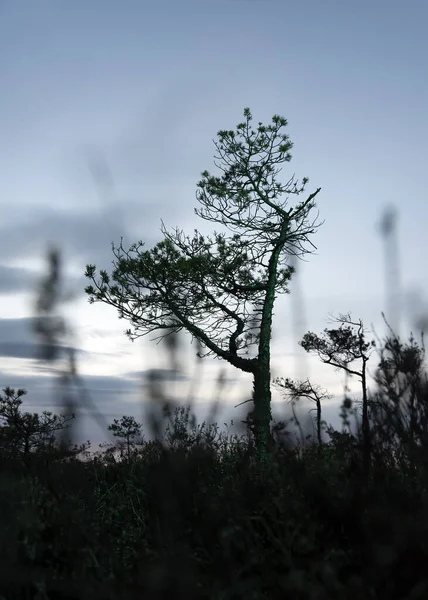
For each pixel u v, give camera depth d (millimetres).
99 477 4555
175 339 2277
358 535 2611
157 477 3092
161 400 2258
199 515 3039
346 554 2574
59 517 3018
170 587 2266
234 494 3355
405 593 2268
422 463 3268
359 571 2494
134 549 3191
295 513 2854
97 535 3031
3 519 2844
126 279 14641
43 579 2342
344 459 3438
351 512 2672
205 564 2703
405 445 3426
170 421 2283
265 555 2627
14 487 3211
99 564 2771
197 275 15008
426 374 3451
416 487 3133
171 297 14430
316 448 3625
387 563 2295
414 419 3383
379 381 3490
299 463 3328
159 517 3102
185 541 2873
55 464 3654
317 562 2439
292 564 2488
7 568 2422
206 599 2377
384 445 3451
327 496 2861
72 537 2807
